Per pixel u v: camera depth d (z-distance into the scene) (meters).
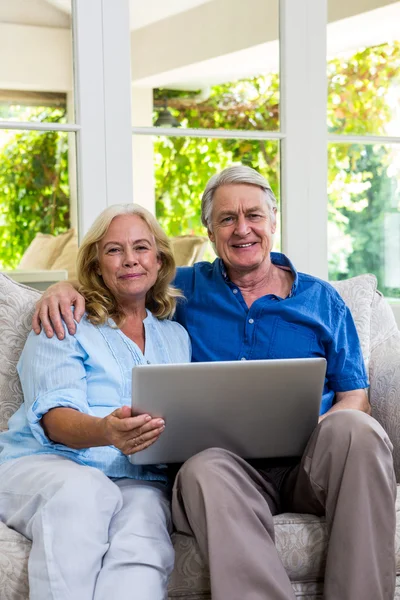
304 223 2.83
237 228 2.06
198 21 2.63
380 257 3.00
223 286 2.13
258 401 1.67
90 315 1.93
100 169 2.53
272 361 1.63
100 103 2.52
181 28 2.62
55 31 2.47
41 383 1.81
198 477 1.60
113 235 1.95
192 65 2.64
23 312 2.05
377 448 1.65
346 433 1.67
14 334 2.03
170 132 2.62
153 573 1.54
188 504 1.62
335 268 2.94
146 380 1.58
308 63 2.79
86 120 2.50
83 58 2.48
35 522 1.53
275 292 2.17
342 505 1.62
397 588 1.76
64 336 1.86
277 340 2.08
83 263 2.00
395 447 2.16
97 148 2.52
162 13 2.59
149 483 1.82
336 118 2.90
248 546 1.54
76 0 2.46
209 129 2.68
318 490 1.71
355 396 2.10
